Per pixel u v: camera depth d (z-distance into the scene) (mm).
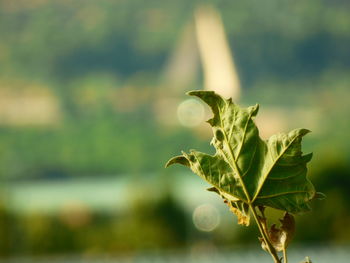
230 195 2783
